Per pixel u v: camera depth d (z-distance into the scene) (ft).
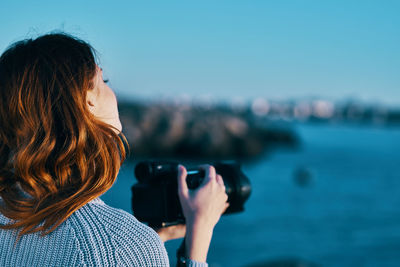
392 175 74.28
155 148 88.53
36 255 2.69
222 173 4.96
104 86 3.28
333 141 203.00
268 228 32.76
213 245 27.40
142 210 4.67
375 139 250.57
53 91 2.78
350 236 31.35
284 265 20.02
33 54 2.84
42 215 2.70
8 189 2.89
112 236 2.71
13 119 2.78
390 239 30.58
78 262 2.60
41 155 2.69
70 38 3.03
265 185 59.26
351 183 63.36
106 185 2.90
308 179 62.80
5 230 2.86
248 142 98.37
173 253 21.77
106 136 2.94
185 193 3.98
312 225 34.55
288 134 132.16
